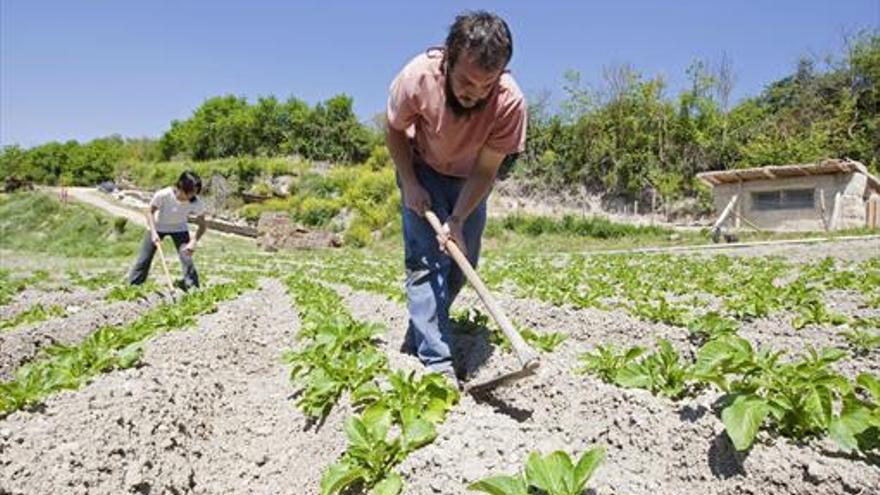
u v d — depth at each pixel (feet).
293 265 65.87
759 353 12.10
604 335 22.82
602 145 137.18
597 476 10.07
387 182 136.46
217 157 228.84
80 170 279.69
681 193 134.21
